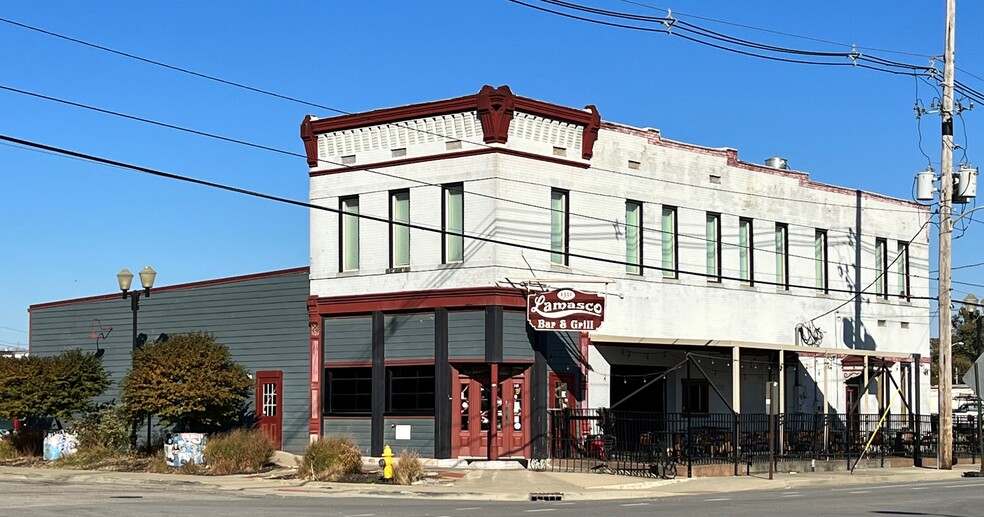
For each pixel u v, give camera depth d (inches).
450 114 1327.5
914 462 1518.2
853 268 1763.0
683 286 1502.2
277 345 1457.9
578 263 1376.7
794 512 812.6
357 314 1390.3
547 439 1315.2
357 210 1405.0
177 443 1294.3
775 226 1648.6
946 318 1456.7
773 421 1245.7
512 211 1314.0
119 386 1483.8
